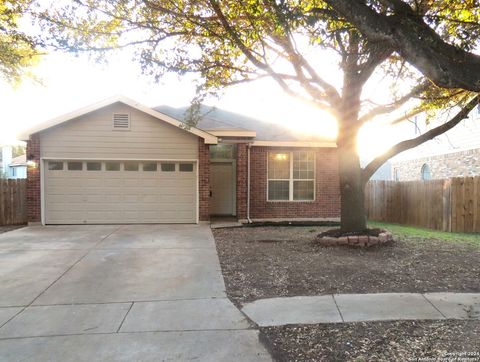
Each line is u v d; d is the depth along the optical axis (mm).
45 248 8180
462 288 5336
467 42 4191
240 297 5078
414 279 5750
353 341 3723
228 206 14414
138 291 5352
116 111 11797
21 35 6656
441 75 3133
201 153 12070
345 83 8164
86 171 11844
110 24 7086
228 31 6773
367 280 5703
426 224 12297
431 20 4164
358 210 8555
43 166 11672
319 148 13555
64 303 4879
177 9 7102
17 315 4477
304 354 3488
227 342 3738
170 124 11922
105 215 11930
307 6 5344
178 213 12195
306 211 13523
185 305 4785
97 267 6637
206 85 8586
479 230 11125
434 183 11984
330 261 6875
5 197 12242
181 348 3611
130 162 11992
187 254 7633
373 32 3221
